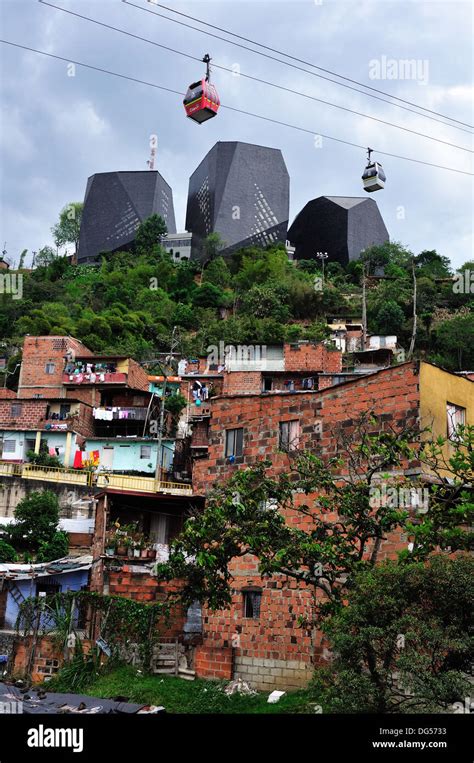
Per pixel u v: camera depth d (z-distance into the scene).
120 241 138.12
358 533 19.09
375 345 78.50
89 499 43.69
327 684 15.59
